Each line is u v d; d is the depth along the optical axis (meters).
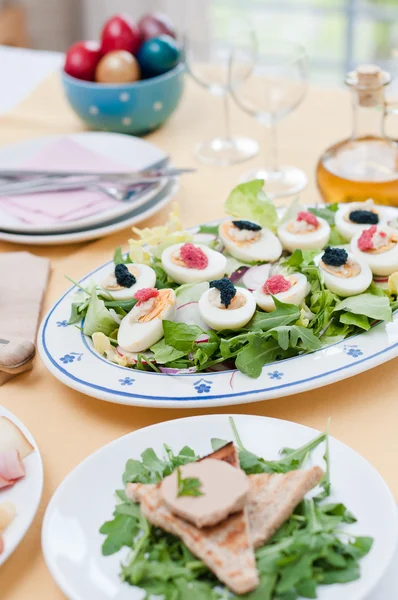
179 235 1.08
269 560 0.77
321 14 2.81
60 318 1.01
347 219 1.09
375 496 0.81
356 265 1.01
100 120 1.42
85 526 0.81
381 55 2.76
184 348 0.94
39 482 0.84
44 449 0.91
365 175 1.15
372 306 0.96
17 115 1.53
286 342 0.92
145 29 1.45
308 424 0.91
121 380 0.92
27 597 0.80
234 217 1.11
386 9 2.71
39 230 1.18
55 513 0.81
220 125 1.47
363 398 0.93
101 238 1.20
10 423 0.89
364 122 1.17
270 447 0.86
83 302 1.01
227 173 1.33
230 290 0.96
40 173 1.28
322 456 0.84
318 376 0.90
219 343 0.94
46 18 2.85
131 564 0.77
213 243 1.08
